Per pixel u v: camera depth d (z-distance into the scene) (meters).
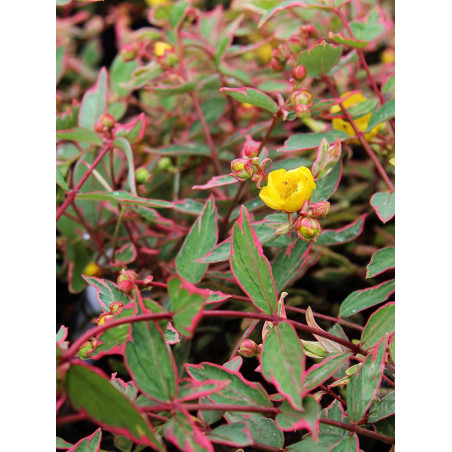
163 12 0.63
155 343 0.38
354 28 0.53
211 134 0.65
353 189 0.62
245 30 0.67
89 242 0.58
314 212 0.42
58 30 0.79
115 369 0.51
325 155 0.44
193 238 0.45
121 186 0.59
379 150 0.55
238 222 0.40
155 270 0.56
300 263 0.46
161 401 0.37
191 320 0.36
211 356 0.52
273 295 0.40
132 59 0.60
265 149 0.48
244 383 0.39
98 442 0.41
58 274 0.59
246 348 0.42
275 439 0.40
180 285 0.37
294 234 0.48
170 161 0.62
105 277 0.58
